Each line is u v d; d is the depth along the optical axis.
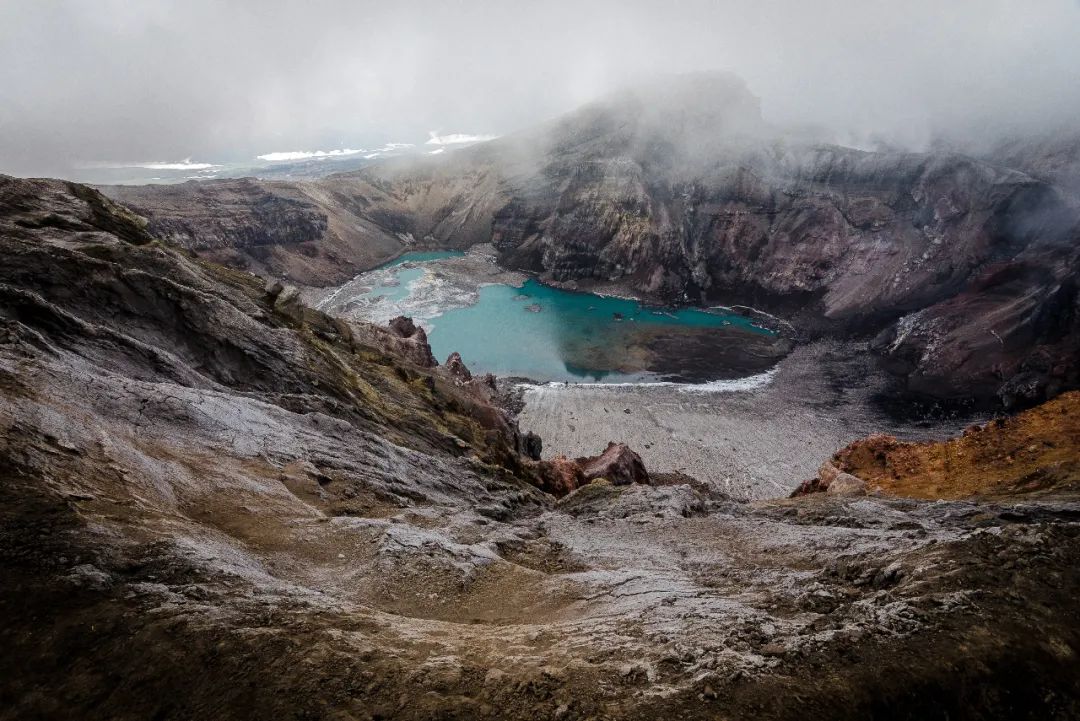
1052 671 8.27
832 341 174.38
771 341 176.38
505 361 163.25
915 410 123.56
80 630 8.34
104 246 35.25
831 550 19.16
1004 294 151.88
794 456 105.06
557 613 13.04
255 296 51.94
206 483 17.66
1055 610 9.32
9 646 8.00
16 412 13.53
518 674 8.20
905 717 7.53
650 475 77.38
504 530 22.81
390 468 28.06
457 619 12.77
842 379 144.38
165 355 26.50
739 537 22.83
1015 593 9.73
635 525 26.62
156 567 10.23
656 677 8.04
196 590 9.73
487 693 7.79
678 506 30.56
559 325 196.50
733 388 140.88
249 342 35.50
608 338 181.38
